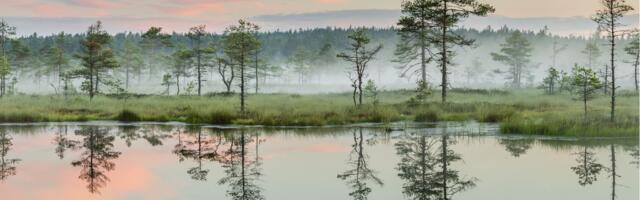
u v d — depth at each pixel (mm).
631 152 15867
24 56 76500
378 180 12062
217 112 27031
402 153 16188
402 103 32844
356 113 27828
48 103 34625
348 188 11266
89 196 10664
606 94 44219
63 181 12219
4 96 43844
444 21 35656
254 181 12062
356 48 33062
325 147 17625
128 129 23938
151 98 43375
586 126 20016
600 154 15492
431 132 21641
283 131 22750
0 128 24531
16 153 16594
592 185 11312
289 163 14453
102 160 15227
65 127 25000
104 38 50562
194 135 21422
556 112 25672
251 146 17984
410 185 11555
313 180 12156
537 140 18844
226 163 14570
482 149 16797
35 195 10805
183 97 45062
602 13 22078
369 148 17250
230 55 51156
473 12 35719
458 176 12430
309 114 26891
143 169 13703
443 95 33812
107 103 35938
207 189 11266
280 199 10328
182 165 14273
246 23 29906
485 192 10797
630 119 21797
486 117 25453
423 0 37281
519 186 11289
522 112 26469
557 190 10891
